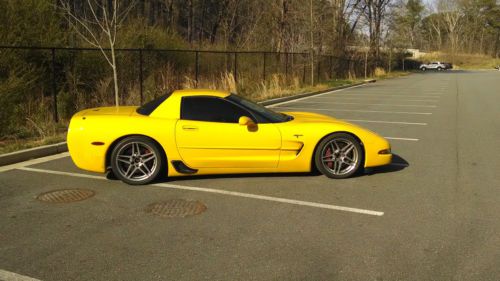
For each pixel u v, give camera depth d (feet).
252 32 94.89
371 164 20.42
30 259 12.42
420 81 119.14
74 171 21.75
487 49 382.83
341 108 50.72
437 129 35.63
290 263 12.17
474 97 66.95
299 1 90.43
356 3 125.90
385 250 12.96
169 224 14.96
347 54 123.85
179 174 19.66
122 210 16.30
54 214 15.89
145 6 108.58
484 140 30.71
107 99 40.73
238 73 63.72
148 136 19.06
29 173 21.35
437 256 12.57
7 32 35.14
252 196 17.92
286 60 74.79
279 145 19.63
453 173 21.67
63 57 39.86
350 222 15.17
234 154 19.49
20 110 31.53
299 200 17.47
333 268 11.88
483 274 11.52
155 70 50.01
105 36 43.96
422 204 17.03
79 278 11.36
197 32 141.18
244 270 11.77
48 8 39.75
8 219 15.40
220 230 14.46
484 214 15.94
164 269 11.83
